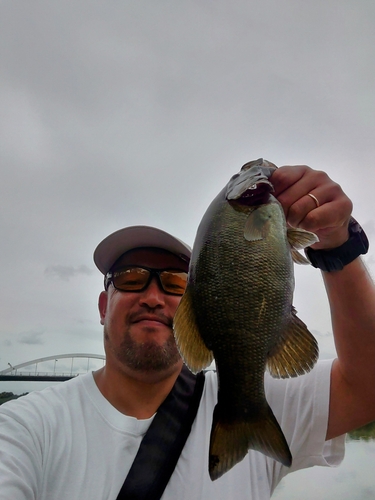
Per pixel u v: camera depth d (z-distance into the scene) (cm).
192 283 35
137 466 42
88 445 42
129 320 52
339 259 40
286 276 34
